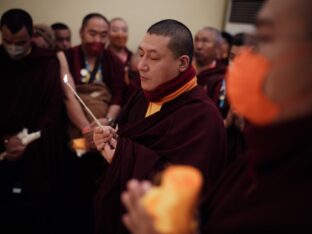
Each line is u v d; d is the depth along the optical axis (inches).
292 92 15.8
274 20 16.5
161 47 36.7
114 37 98.3
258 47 17.9
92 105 64.5
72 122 63.5
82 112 63.6
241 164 22.4
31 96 61.7
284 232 14.2
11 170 63.2
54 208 70.4
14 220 66.1
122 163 38.2
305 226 13.7
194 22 117.2
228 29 112.8
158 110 41.1
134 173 37.2
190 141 36.6
